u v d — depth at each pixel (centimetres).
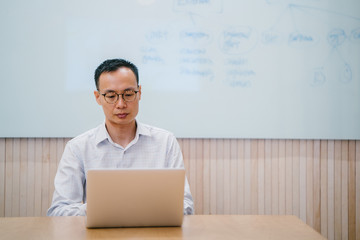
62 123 185
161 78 187
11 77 182
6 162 184
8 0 181
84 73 185
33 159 185
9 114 182
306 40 189
